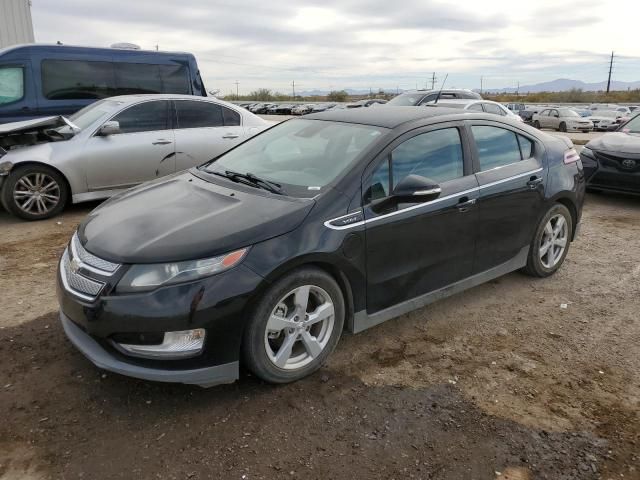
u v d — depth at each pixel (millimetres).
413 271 3619
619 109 36188
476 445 2695
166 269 2736
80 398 2998
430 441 2719
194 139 7488
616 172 7750
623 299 4480
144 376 2758
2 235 6062
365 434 2762
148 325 2695
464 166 3979
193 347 2777
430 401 3047
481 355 3561
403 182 3336
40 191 6660
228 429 2775
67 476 2445
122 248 2857
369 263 3342
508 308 4281
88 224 3314
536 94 80750
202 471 2490
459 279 4008
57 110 8539
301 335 3137
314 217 3111
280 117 40812
